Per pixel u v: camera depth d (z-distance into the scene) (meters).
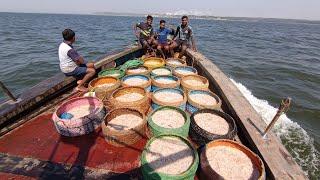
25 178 2.91
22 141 3.55
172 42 8.70
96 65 6.18
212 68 6.51
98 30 48.16
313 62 19.80
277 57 21.62
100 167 3.10
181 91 4.84
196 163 2.83
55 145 3.48
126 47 8.72
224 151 3.20
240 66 17.30
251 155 3.04
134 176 2.98
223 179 2.62
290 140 7.50
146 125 3.81
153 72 6.02
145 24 8.92
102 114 3.93
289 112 9.83
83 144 3.52
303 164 6.48
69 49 5.09
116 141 3.41
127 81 5.40
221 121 3.90
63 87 5.18
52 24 64.44
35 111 4.36
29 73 14.01
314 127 8.81
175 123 3.77
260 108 9.57
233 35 44.75
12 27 48.09
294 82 13.93
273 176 2.75
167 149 3.18
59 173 2.99
